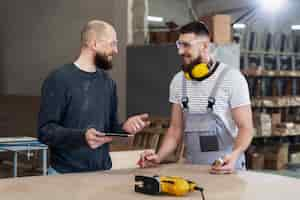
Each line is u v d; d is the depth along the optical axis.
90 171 2.42
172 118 2.70
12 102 6.94
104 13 6.09
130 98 5.61
